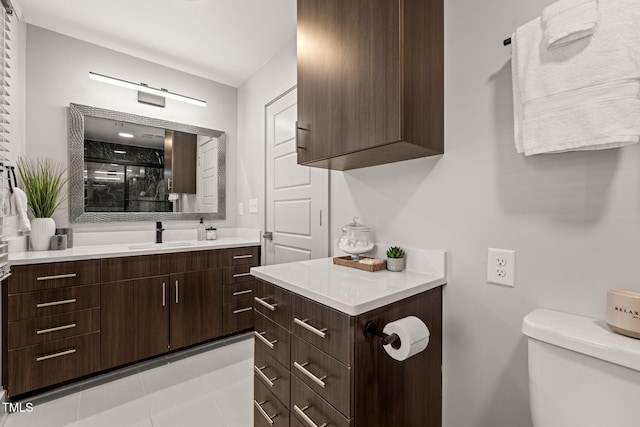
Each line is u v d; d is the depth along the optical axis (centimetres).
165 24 218
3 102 163
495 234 107
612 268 82
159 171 275
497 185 106
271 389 120
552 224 94
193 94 294
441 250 123
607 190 83
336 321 91
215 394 177
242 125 313
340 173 177
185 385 186
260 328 129
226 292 255
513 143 102
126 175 257
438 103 118
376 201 152
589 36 75
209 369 206
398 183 140
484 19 109
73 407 164
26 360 170
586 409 71
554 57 81
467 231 115
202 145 300
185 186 289
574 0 77
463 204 116
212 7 200
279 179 252
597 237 85
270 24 219
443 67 121
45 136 220
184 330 231
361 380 89
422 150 114
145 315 212
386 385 98
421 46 108
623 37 71
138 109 263
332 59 124
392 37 101
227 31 227
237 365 212
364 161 139
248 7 200
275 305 119
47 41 222
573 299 89
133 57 261
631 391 65
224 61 271
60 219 227
